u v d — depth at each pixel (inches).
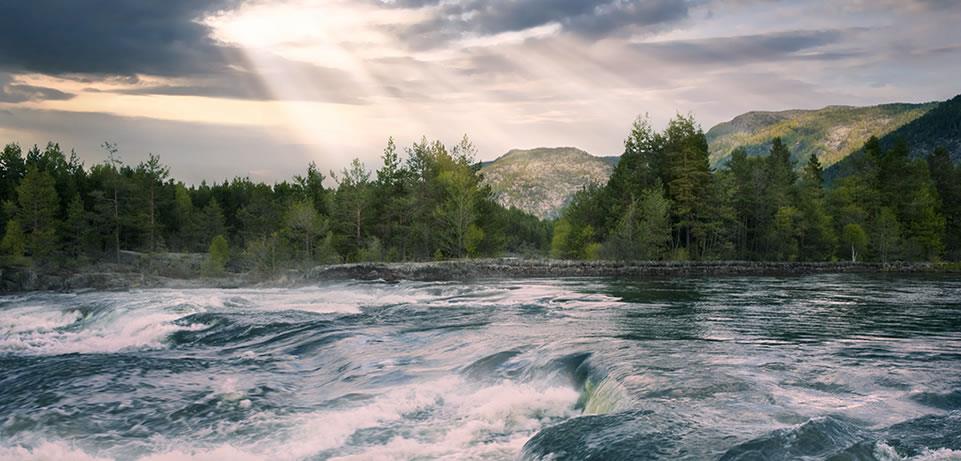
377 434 474.6
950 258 5132.9
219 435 480.1
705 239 4060.0
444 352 755.4
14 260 3029.0
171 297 1568.7
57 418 526.6
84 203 4458.7
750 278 2728.8
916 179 5511.8
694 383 528.4
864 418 430.6
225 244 3171.8
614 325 971.3
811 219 4402.1
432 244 3609.7
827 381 553.6
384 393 587.8
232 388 627.2
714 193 3966.5
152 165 4037.9
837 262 3624.5
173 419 522.0
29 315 1285.7
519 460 384.8
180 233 4507.9
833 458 326.6
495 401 552.4
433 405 550.3
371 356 752.3
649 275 2992.1
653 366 597.0
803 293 1736.0
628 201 4082.2
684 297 1565.0
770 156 6156.5
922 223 4936.0
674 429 391.5
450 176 3666.3
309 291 1882.4
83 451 451.8
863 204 5132.9
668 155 4229.8
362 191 3631.9
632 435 379.6
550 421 503.5
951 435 380.8
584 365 630.5
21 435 489.4
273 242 3083.2
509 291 1748.3
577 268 2938.0
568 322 1011.3
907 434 385.4
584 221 4252.0
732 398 480.1
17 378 685.9
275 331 969.5
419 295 1643.7
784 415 431.8
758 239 4446.4
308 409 547.2
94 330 1085.1
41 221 3540.8
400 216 3742.6
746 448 340.8
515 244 7071.9
